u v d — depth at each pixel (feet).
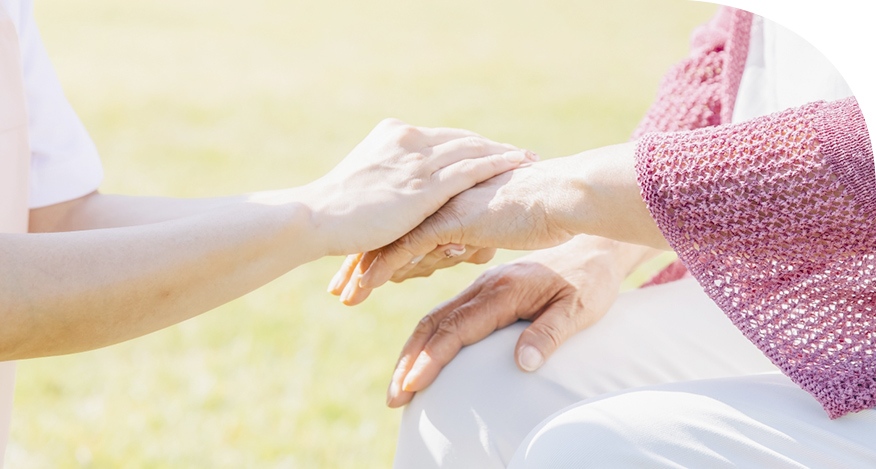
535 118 20.21
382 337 8.77
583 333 3.78
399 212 3.67
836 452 2.61
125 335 3.01
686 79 4.59
